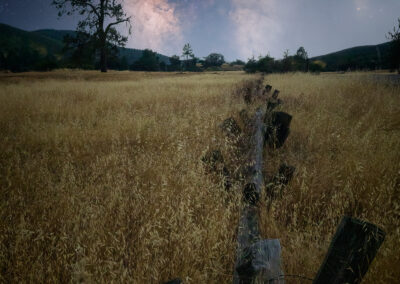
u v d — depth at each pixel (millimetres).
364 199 2395
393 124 4641
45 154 3840
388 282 1494
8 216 2301
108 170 3176
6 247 1997
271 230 1967
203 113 5391
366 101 5984
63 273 1757
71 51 44500
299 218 2299
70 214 2303
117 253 1892
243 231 1758
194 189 2492
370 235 1097
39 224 2195
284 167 2580
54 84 15547
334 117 4750
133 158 3664
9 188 2830
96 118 5902
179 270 1685
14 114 6383
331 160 3191
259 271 1259
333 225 2092
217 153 2873
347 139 3688
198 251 1789
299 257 1727
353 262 1139
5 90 11258
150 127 4793
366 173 2688
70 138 4457
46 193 2688
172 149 3729
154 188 2627
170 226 2043
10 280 1732
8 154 3854
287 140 4195
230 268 1748
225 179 2527
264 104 6195
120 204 2404
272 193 2416
